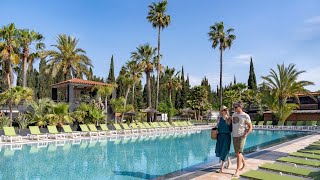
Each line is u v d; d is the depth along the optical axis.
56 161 12.82
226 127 8.49
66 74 39.31
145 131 28.70
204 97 55.00
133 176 9.58
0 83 35.22
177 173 8.64
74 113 27.02
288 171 8.05
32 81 54.59
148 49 45.00
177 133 29.56
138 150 16.72
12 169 10.98
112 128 27.20
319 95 42.97
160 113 49.59
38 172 10.42
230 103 52.41
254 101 49.28
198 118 54.66
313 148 13.37
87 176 9.70
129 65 45.16
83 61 40.38
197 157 13.92
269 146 15.14
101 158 13.71
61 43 38.78
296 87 37.28
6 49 30.05
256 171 8.24
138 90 63.94
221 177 7.88
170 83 59.09
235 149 8.11
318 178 7.16
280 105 38.09
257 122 36.97
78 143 19.84
